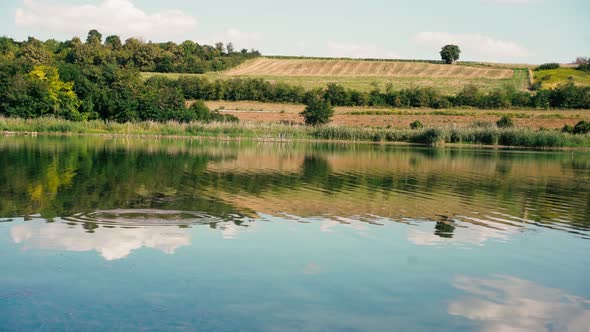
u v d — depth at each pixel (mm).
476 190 26578
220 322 9867
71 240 14742
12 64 90750
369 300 11242
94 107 82625
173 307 10477
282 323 9938
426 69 159625
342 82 139750
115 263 12945
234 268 12875
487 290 12133
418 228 17703
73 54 152250
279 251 14438
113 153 43062
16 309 10188
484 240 16391
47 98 78438
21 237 14938
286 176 30219
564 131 76688
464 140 72750
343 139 74188
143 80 113500
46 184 24422
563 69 158625
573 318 10797
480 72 156500
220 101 114750
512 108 109062
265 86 116688
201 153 45750
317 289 11727
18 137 61906
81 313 10070
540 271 13602
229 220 17859
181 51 173250
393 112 100688
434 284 12359
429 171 35156
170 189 23953
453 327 10148
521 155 54312
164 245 14594
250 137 71875
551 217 20156
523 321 10578
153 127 73688
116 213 18250
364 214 19641
